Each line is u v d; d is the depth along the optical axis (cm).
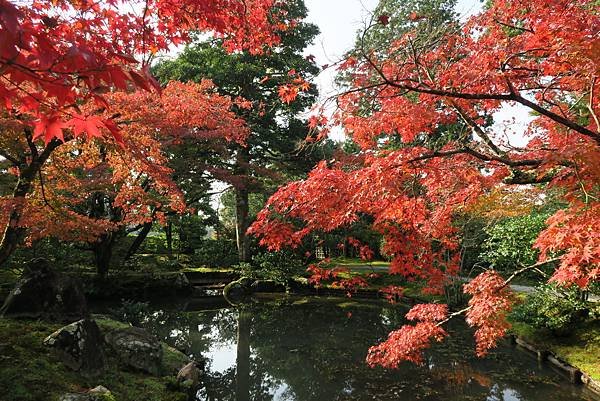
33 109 167
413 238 567
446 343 1180
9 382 509
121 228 1619
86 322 661
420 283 1825
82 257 1686
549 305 1098
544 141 557
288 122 2033
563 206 1084
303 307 1733
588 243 349
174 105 889
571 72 420
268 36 543
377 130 496
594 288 1039
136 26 341
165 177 884
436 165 475
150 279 1773
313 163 1891
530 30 440
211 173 1738
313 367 1034
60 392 529
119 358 710
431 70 502
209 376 908
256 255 2209
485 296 495
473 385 890
